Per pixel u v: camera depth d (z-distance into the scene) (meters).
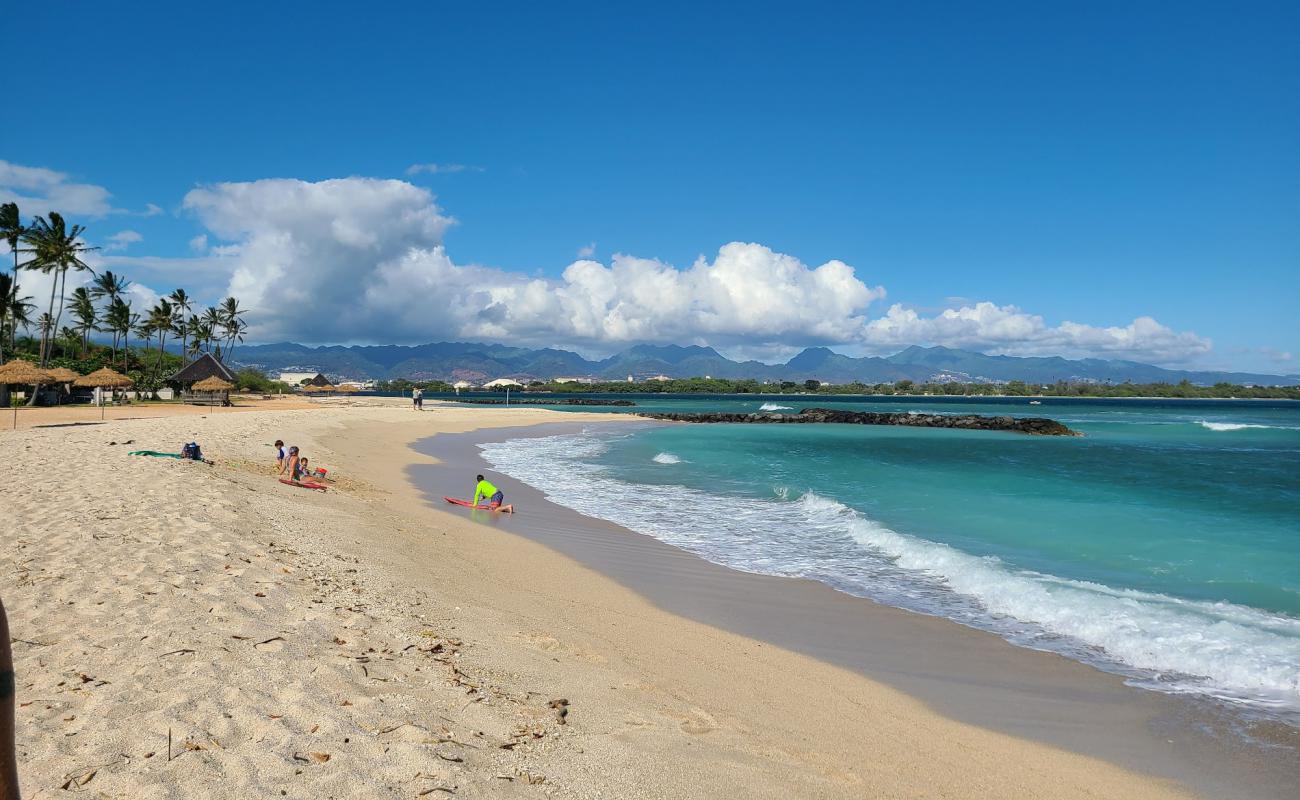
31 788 3.64
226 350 106.81
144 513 10.47
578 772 4.57
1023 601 10.12
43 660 5.30
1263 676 7.57
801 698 6.85
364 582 8.76
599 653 7.47
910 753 5.81
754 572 12.10
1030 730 6.46
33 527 9.32
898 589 11.09
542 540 14.11
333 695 5.11
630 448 36.19
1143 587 10.97
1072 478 24.61
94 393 52.88
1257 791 5.51
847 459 31.36
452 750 4.54
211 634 6.00
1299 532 15.05
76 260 57.72
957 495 20.44
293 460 17.64
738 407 115.62
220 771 3.98
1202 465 29.47
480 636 7.32
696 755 5.11
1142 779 5.64
